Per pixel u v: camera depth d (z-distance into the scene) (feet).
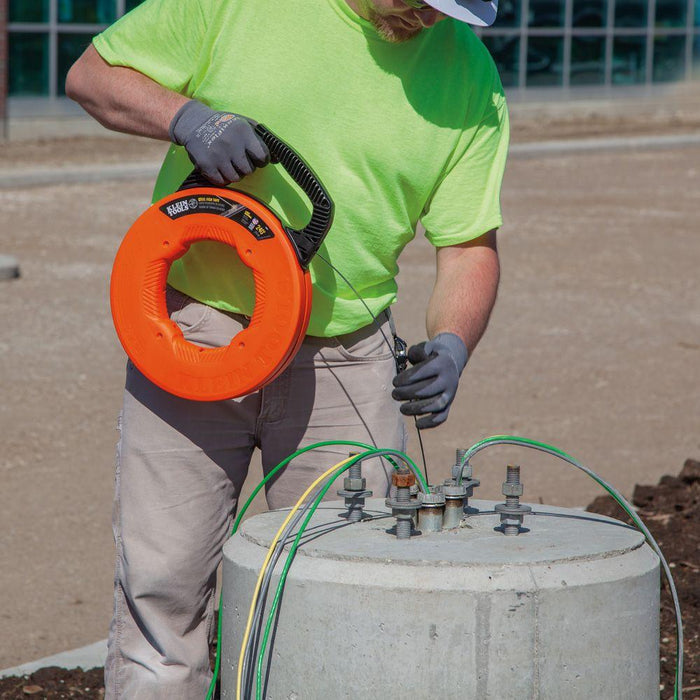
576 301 84.17
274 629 18.37
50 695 28.78
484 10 21.12
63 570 39.45
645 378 64.34
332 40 21.97
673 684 27.81
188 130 21.30
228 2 22.24
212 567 23.49
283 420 23.61
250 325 21.50
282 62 22.15
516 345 71.20
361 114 22.13
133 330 22.36
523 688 17.60
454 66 22.56
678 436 54.03
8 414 56.34
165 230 21.97
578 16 223.92
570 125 209.26
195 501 23.00
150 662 23.09
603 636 18.03
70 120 181.16
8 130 176.04
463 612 17.39
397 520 19.02
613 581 18.03
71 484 47.55
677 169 160.04
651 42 232.73
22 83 177.17
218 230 21.48
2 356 66.95
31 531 42.65
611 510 39.52
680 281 91.76
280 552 18.54
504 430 54.44
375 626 17.60
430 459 49.98
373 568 17.74
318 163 22.39
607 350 70.38
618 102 230.68
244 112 22.44
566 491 45.85
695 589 32.17
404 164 22.44
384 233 23.03
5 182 133.18
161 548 22.74
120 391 60.95
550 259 99.86
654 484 46.98
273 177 22.74
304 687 18.16
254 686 18.74
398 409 24.36
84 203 124.26
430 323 23.17
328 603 17.84
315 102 22.15
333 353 23.49
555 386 62.39
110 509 45.06
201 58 22.59
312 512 19.35
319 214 21.24
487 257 23.75
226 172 21.01
